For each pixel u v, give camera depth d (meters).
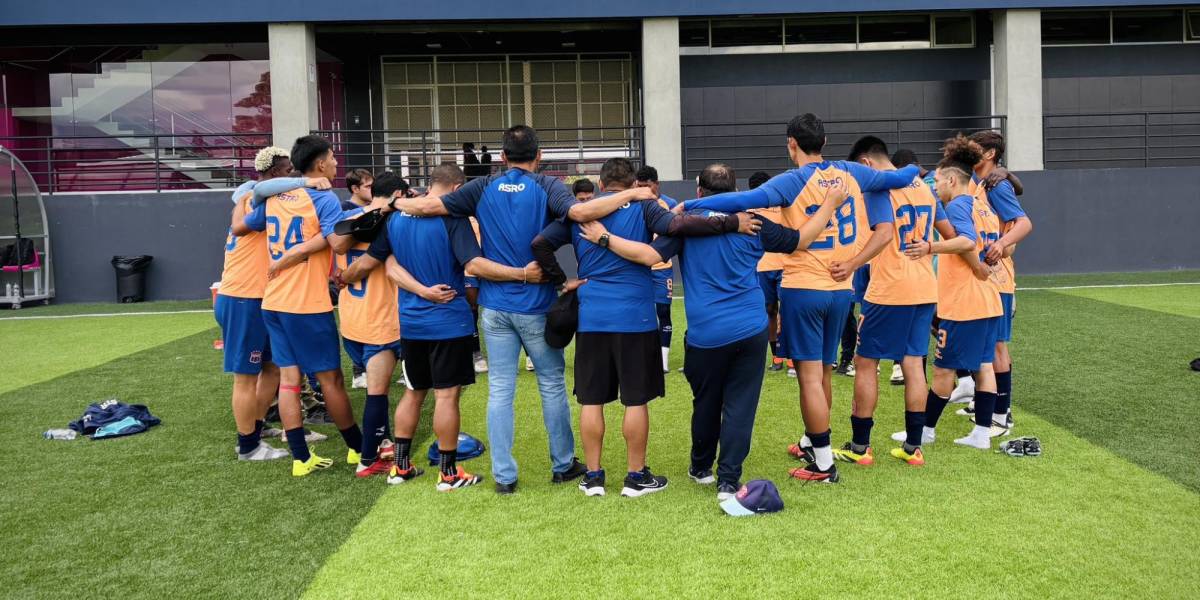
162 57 16.30
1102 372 6.72
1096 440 4.87
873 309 4.42
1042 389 6.18
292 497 4.14
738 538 3.48
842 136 17.39
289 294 4.37
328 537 3.60
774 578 3.10
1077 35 17.25
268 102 16.48
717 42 17.30
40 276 14.16
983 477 4.24
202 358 8.40
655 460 4.70
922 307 4.44
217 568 3.29
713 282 3.86
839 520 3.67
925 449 4.80
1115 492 3.97
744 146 16.84
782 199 4.03
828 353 4.34
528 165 4.16
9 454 4.96
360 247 4.54
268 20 14.80
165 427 5.61
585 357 4.00
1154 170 15.27
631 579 3.12
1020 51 15.44
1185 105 17.38
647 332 3.97
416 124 17.86
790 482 4.22
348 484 4.35
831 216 4.09
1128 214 15.30
